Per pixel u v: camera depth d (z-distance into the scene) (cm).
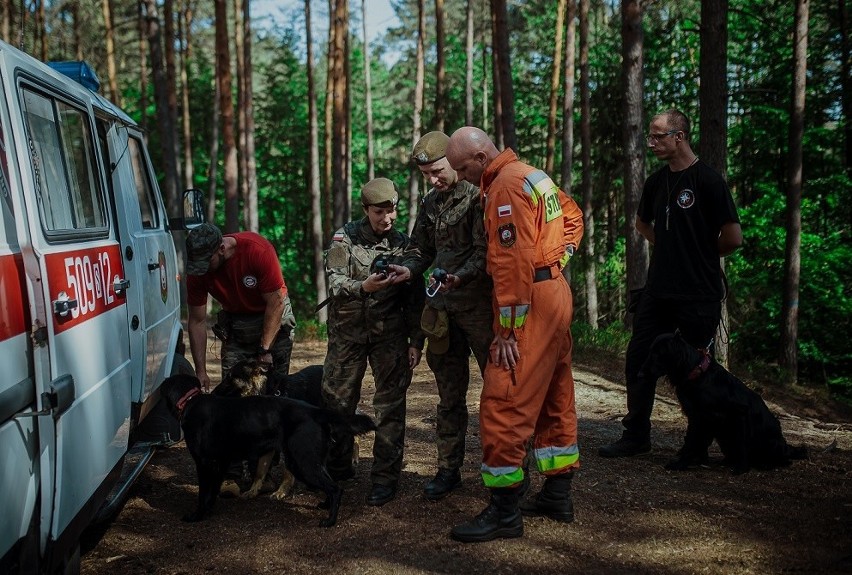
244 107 1997
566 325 369
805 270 1662
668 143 495
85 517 317
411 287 427
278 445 408
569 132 1856
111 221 404
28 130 303
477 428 638
